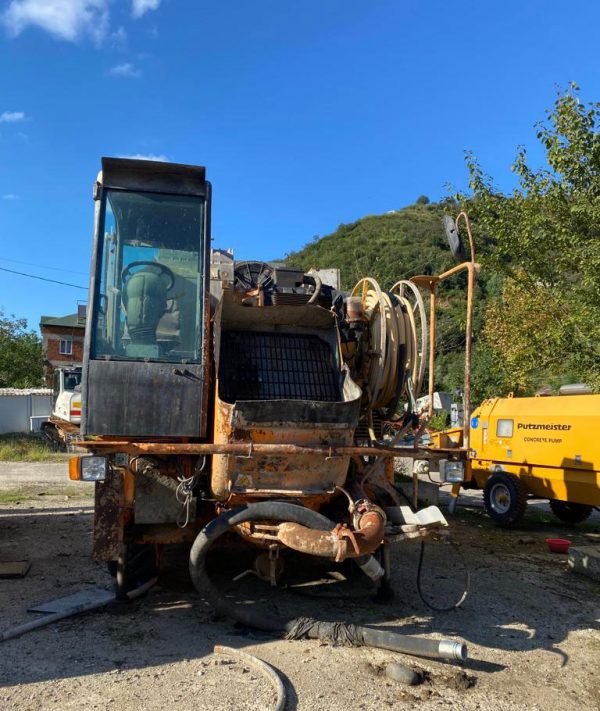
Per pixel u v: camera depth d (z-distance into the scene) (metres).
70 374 22.41
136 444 4.56
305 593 5.70
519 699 3.89
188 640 4.56
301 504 4.84
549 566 7.51
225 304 5.28
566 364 11.77
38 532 8.20
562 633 5.12
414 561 7.37
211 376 5.02
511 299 17.12
